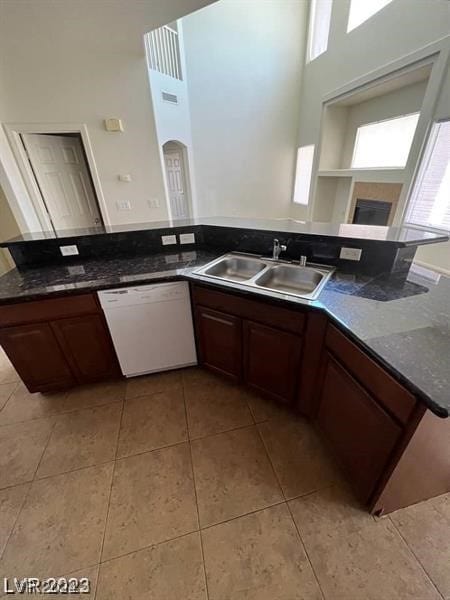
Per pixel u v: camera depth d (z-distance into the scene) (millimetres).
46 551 1102
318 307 1218
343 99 4266
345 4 3957
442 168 3086
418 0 2930
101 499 1270
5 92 2795
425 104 3080
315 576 1009
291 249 1812
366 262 1577
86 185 3752
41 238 1896
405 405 847
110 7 2287
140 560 1064
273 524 1158
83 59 2852
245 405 1753
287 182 6094
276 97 5211
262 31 4605
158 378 1993
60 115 3016
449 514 1172
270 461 1413
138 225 2225
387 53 3406
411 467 978
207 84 4578
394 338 970
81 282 1606
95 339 1727
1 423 1677
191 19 4086
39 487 1329
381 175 3896
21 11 2326
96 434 1588
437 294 1318
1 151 2895
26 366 1684
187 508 1225
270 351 1527
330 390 1291
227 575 1019
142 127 3326
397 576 1002
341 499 1240
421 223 3418
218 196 5535
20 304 1500
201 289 1649
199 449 1483
